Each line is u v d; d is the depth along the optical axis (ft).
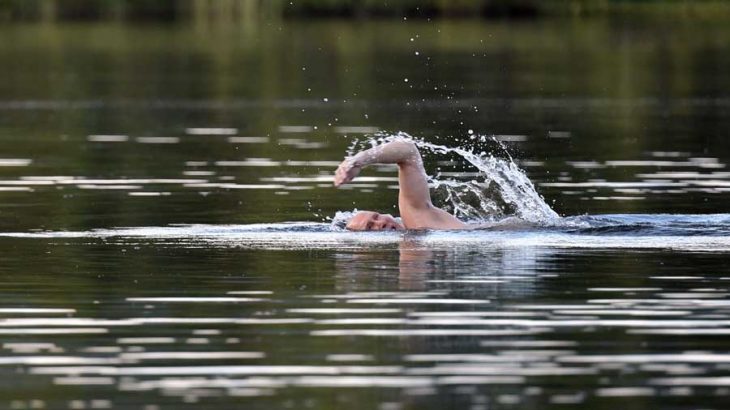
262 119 260.62
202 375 77.77
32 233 130.00
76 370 79.00
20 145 216.95
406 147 127.03
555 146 211.61
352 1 620.08
